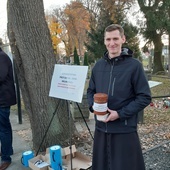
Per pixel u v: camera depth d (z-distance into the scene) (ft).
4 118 10.81
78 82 8.63
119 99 6.94
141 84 6.81
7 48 19.08
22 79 12.42
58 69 9.43
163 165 10.55
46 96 12.01
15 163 11.64
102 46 76.95
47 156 10.36
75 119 19.44
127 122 6.99
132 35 74.33
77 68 8.71
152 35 76.18
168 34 74.49
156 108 24.91
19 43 11.63
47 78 11.90
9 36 12.30
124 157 7.06
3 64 10.15
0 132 11.00
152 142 13.91
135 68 6.82
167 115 21.58
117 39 6.94
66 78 9.05
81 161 10.51
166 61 90.68
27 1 11.14
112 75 7.06
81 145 13.16
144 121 19.56
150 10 70.54
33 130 12.85
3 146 11.12
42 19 11.69
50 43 12.11
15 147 13.84
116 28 6.97
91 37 80.94
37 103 12.08
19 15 11.21
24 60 11.81
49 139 12.39
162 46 80.38
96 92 7.53
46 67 11.84
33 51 11.53
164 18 68.74
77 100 8.62
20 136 15.94
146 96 6.76
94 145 7.72
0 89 10.52
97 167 7.65
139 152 7.27
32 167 9.98
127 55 6.95
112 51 7.00
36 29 11.46
